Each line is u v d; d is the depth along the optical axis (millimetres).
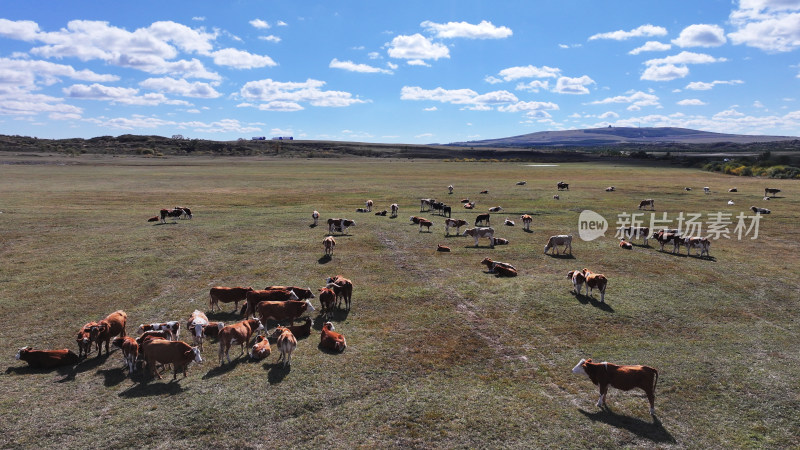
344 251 27047
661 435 10547
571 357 14094
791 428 10891
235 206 45438
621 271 23391
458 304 18328
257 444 10000
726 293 20281
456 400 11734
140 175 80875
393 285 20719
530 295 19203
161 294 19516
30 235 30109
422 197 53062
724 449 10133
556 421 10961
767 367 13688
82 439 10016
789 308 18766
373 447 9945
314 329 16000
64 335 15391
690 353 14516
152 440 10047
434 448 9953
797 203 46781
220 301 18812
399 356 13984
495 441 10211
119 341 14070
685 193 55344
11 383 12312
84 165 106938
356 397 11781
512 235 32156
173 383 12359
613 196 52594
